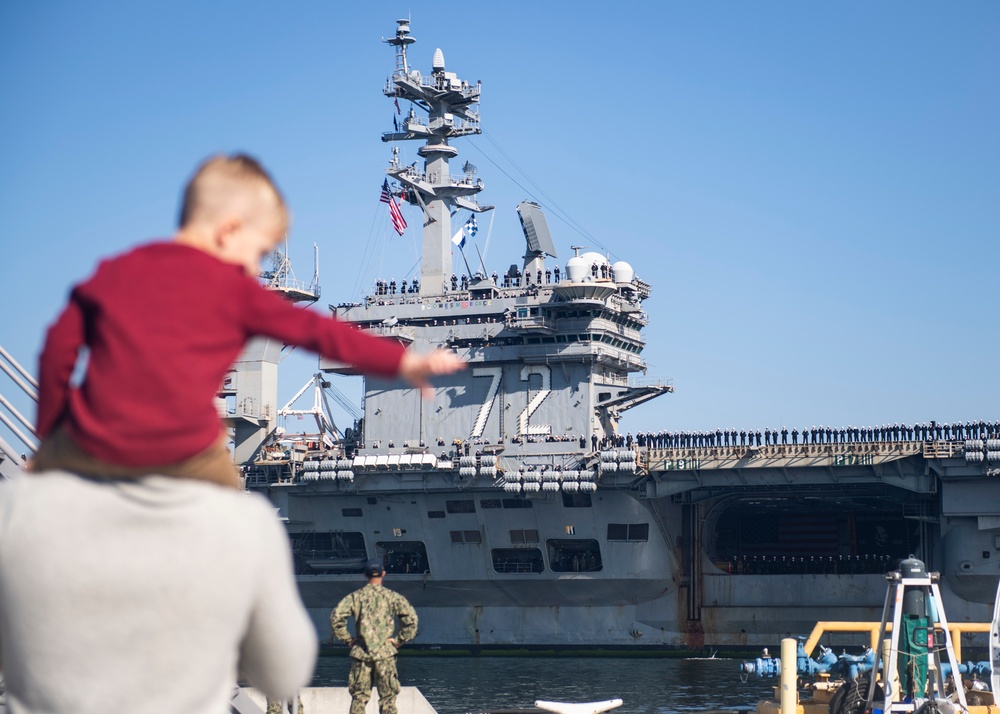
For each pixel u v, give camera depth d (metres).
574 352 75.94
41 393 3.34
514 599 78.94
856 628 20.69
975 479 68.69
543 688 55.53
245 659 3.73
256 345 84.94
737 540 88.00
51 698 3.36
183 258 3.42
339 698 23.42
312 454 82.00
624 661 72.56
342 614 18.20
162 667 3.39
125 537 3.37
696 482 72.75
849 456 69.31
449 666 69.00
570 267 76.69
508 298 78.75
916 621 19.06
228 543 3.46
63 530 3.32
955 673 18.95
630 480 73.12
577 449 75.62
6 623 3.38
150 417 3.29
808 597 75.62
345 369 81.31
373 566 18.36
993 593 69.56
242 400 84.81
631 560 75.19
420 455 75.81
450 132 84.25
